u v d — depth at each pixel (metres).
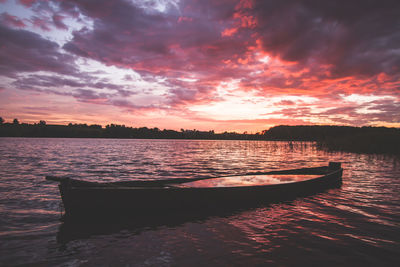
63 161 22.11
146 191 6.89
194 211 7.37
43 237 5.41
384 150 30.84
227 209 7.66
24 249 4.84
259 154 35.62
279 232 5.80
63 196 6.38
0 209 7.30
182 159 26.41
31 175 13.70
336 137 40.78
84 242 5.18
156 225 6.20
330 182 11.16
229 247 4.98
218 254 4.68
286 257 4.58
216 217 6.87
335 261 4.45
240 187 8.02
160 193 7.03
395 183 12.10
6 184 10.96
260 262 4.39
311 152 37.16
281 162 23.56
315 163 22.61
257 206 8.04
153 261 4.41
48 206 7.64
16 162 20.53
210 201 7.62
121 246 5.02
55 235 5.52
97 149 44.69
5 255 4.59
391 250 4.90
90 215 6.52
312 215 7.10
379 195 9.59
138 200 6.83
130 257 4.56
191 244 5.12
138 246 5.02
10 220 6.42
